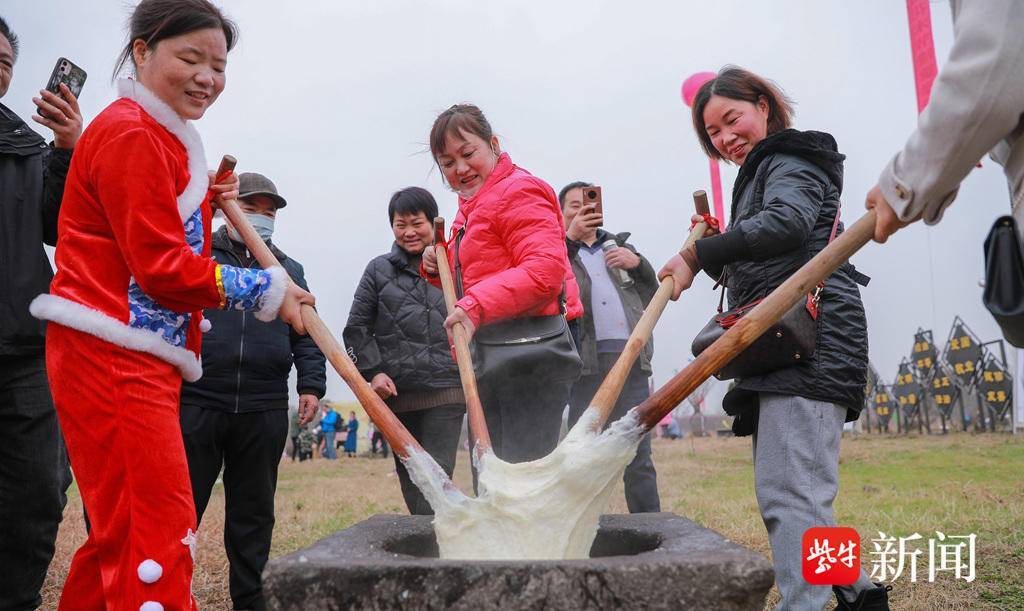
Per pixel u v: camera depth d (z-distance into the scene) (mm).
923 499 5301
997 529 4180
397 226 3869
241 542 3145
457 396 3719
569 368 2598
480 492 1818
